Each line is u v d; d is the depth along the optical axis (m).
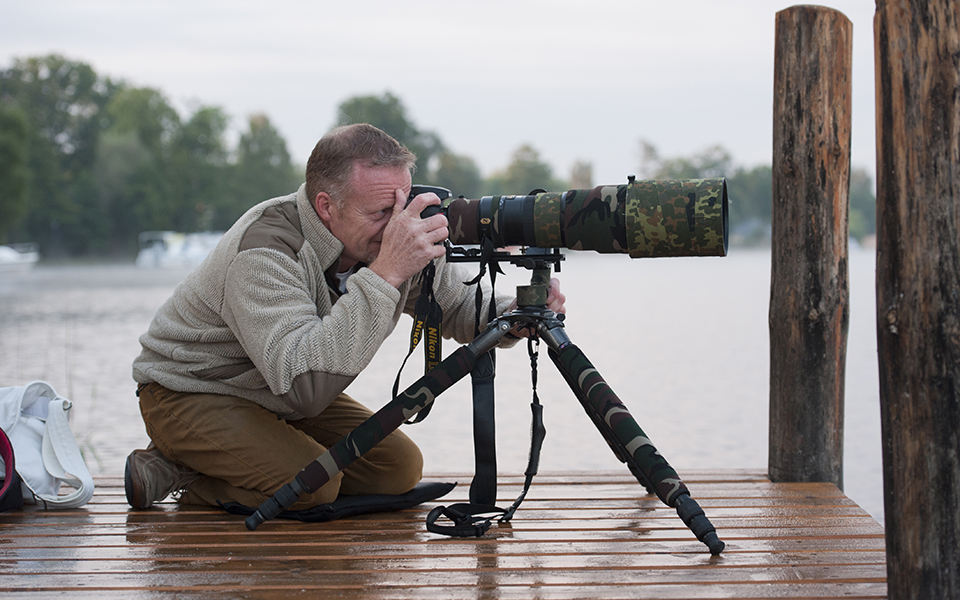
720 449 5.47
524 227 2.12
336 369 2.13
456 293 2.67
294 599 1.76
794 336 2.83
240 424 2.35
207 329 2.34
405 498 2.47
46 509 2.50
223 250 2.28
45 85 81.00
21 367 9.16
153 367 2.44
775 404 2.87
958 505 1.60
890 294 1.61
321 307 2.32
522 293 2.22
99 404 6.98
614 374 8.84
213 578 1.89
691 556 2.01
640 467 2.06
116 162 77.06
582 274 40.97
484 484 2.23
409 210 2.14
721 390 7.83
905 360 1.61
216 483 2.47
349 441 2.14
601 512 2.42
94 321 15.32
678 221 2.00
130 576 1.90
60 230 75.69
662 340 12.01
